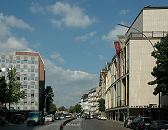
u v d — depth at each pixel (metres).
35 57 131.62
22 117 71.56
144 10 76.38
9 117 78.19
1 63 127.44
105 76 149.50
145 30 75.75
